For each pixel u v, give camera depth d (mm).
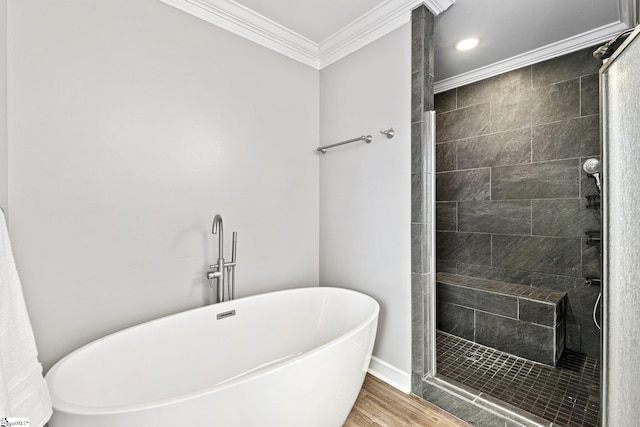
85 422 892
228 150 1958
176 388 1549
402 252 1878
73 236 1408
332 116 2371
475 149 2742
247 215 2061
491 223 2639
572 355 2162
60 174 1370
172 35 1714
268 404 1124
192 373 1618
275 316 1975
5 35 1218
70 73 1391
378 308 1747
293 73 2312
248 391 1066
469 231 2775
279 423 1172
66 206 1388
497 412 1480
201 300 1843
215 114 1896
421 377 1761
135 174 1590
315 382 1259
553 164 2307
